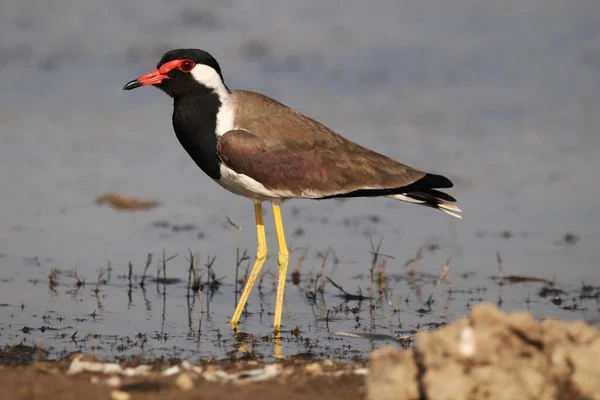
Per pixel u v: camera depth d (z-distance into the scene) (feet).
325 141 36.42
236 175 35.86
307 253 45.62
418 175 36.65
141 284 40.47
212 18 86.89
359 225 50.29
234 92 36.68
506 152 61.31
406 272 43.14
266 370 26.96
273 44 81.71
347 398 24.22
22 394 23.66
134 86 35.91
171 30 84.23
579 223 50.11
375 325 35.96
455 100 71.00
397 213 52.80
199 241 46.68
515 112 68.90
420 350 22.90
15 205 50.57
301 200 55.26
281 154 35.70
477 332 22.95
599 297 39.75
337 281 41.86
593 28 85.61
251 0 91.30
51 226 47.78
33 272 41.19
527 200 53.62
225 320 36.32
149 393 23.98
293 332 34.83
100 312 36.58
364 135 63.16
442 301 39.24
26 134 62.59
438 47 81.82
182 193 54.19
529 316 23.57
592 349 23.04
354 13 89.76
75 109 68.18
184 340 33.42
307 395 24.35
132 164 58.44
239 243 45.34
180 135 36.60
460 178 56.44
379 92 72.64
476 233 48.80
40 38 80.59
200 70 35.83
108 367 26.58
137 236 47.06
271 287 41.09
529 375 22.35
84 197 52.49
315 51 80.38
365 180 36.17
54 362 28.30
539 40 83.30
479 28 86.17
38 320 35.19
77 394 23.76
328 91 72.64
